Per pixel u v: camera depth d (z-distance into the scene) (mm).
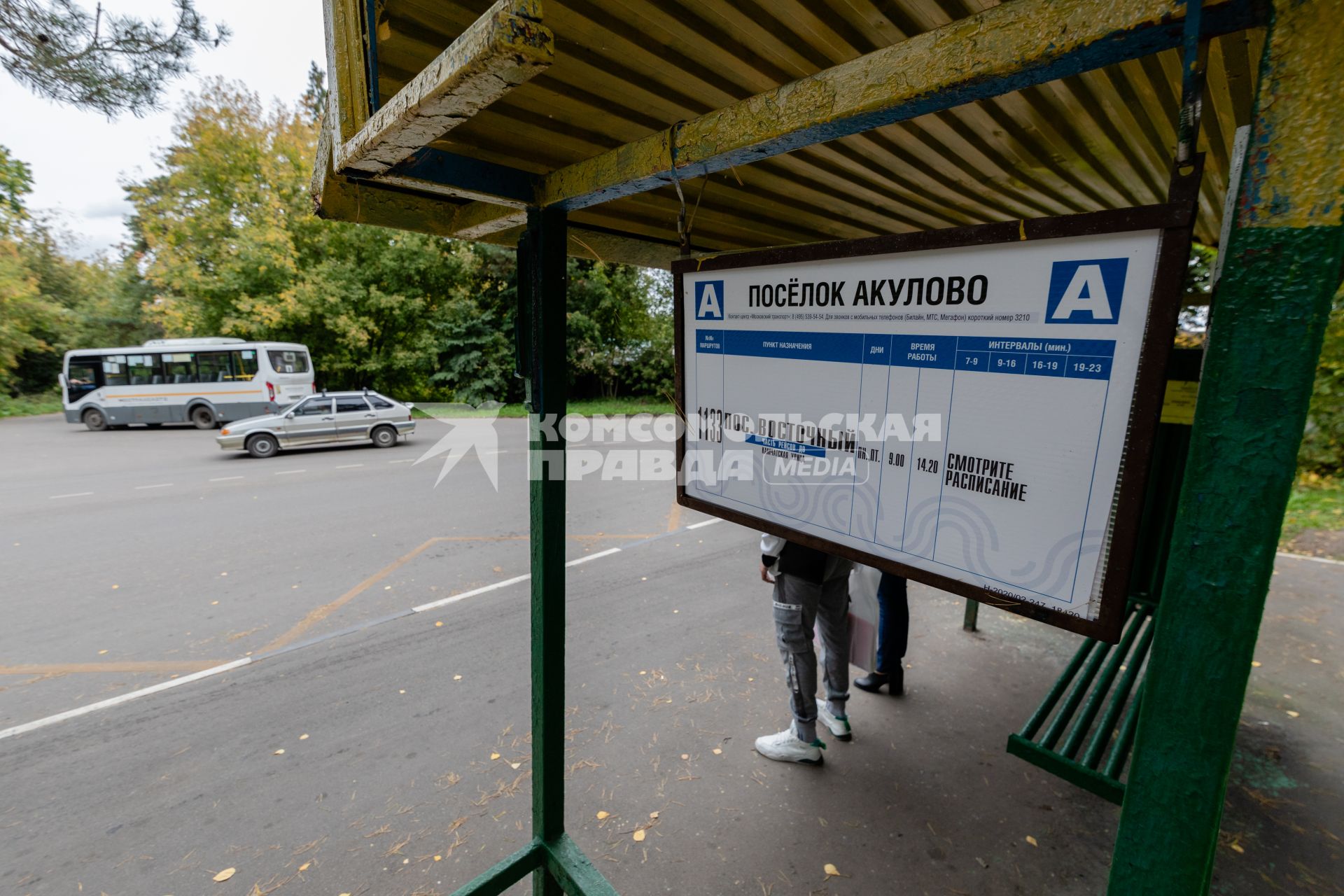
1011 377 936
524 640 4320
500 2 705
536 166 1506
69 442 14367
